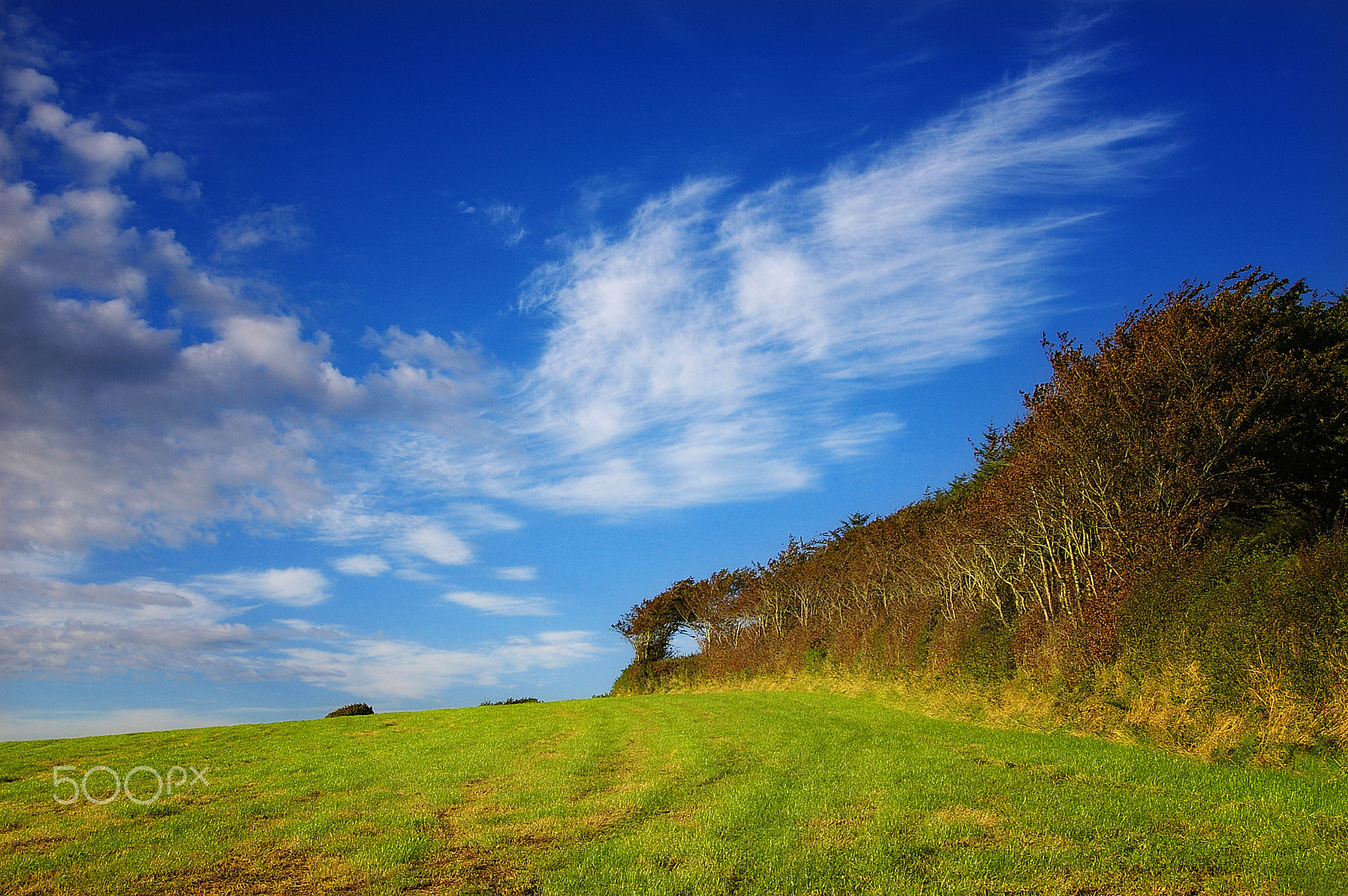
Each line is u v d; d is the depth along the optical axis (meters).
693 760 14.15
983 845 8.51
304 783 13.22
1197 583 14.72
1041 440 20.22
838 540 41.78
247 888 7.70
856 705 24.06
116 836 9.64
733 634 45.84
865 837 8.87
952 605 25.80
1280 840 8.28
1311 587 12.47
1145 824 9.09
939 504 34.47
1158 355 18.30
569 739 18.39
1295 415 18.28
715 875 7.74
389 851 8.73
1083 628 17.45
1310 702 11.66
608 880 7.71
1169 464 17.75
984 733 16.67
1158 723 13.88
